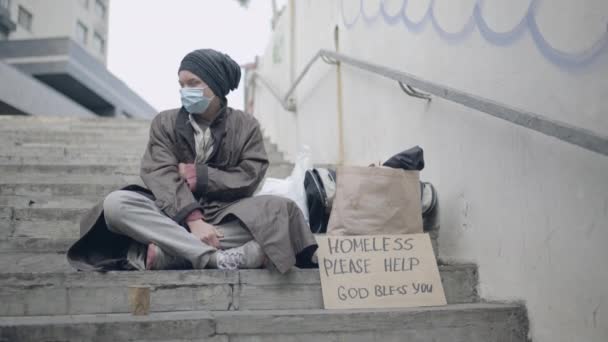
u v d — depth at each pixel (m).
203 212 2.75
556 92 2.35
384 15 4.20
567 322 2.29
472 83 2.97
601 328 2.12
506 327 2.48
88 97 24.28
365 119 4.57
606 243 2.09
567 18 2.29
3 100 11.98
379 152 4.25
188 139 2.85
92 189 4.05
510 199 2.64
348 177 2.98
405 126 3.79
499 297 2.69
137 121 8.02
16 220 3.47
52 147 5.67
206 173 2.77
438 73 3.34
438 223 3.26
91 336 2.09
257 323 2.26
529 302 2.50
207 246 2.59
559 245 2.33
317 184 3.15
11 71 12.34
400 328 2.39
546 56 2.41
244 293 2.52
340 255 2.71
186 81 2.85
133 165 4.67
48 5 26.92
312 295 2.59
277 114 8.19
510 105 2.65
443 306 2.60
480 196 2.88
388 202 2.95
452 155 3.17
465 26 3.05
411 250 2.79
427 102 3.49
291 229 2.67
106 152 5.78
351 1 4.96
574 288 2.25
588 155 2.18
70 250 2.62
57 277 2.38
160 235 2.57
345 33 5.11
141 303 2.29
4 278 2.34
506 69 2.69
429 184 3.32
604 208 2.11
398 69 3.91
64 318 2.21
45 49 21.53
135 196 2.59
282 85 7.78
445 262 3.11
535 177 2.48
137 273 2.44
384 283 2.66
